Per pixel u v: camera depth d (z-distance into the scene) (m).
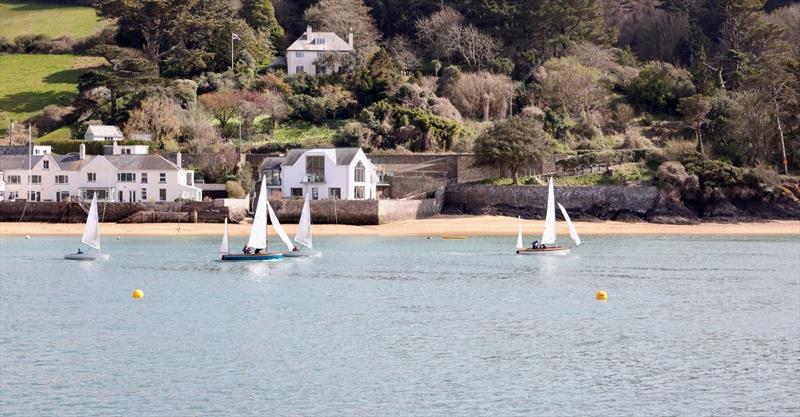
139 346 159.25
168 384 136.88
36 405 127.19
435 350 157.25
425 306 198.50
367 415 123.88
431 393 133.12
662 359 152.50
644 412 125.94
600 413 125.44
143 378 139.88
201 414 123.88
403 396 131.75
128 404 127.62
